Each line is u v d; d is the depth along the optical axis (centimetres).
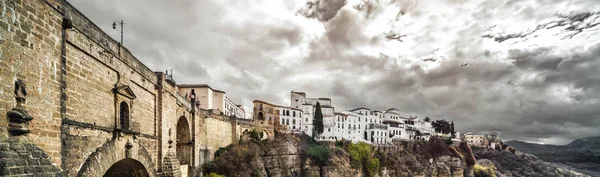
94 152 1919
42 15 1460
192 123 4531
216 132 5903
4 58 1234
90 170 1823
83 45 1808
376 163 9419
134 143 2477
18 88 1303
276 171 6969
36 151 1355
